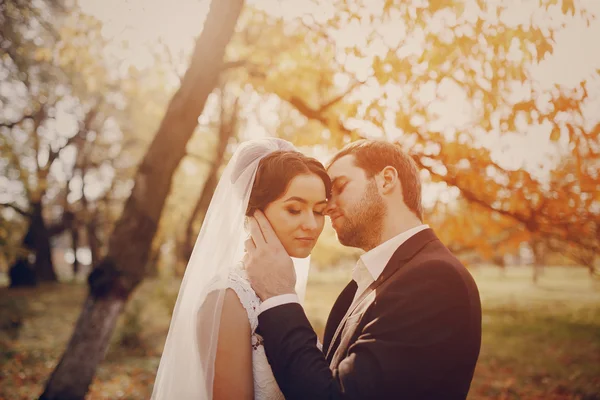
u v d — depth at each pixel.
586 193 3.27
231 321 1.75
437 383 1.65
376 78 3.23
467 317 1.71
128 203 4.27
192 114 4.13
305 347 1.70
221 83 4.91
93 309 4.19
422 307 1.68
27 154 11.42
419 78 3.21
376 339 1.68
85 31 4.52
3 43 6.79
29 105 10.52
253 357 1.78
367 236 1.95
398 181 1.96
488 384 7.38
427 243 1.88
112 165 20.23
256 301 1.80
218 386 1.72
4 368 7.65
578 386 7.18
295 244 1.89
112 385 7.16
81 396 4.14
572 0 2.87
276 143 2.08
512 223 3.65
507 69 3.07
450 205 3.64
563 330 11.22
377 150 1.98
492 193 3.46
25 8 5.91
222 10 3.91
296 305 1.78
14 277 20.64
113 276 4.19
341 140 3.73
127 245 4.21
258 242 1.86
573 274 34.84
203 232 1.95
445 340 1.67
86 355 4.14
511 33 3.00
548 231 3.57
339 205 1.96
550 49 2.89
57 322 12.38
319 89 4.02
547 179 3.37
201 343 1.75
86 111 15.26
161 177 4.22
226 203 1.93
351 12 3.31
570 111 3.06
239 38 4.21
